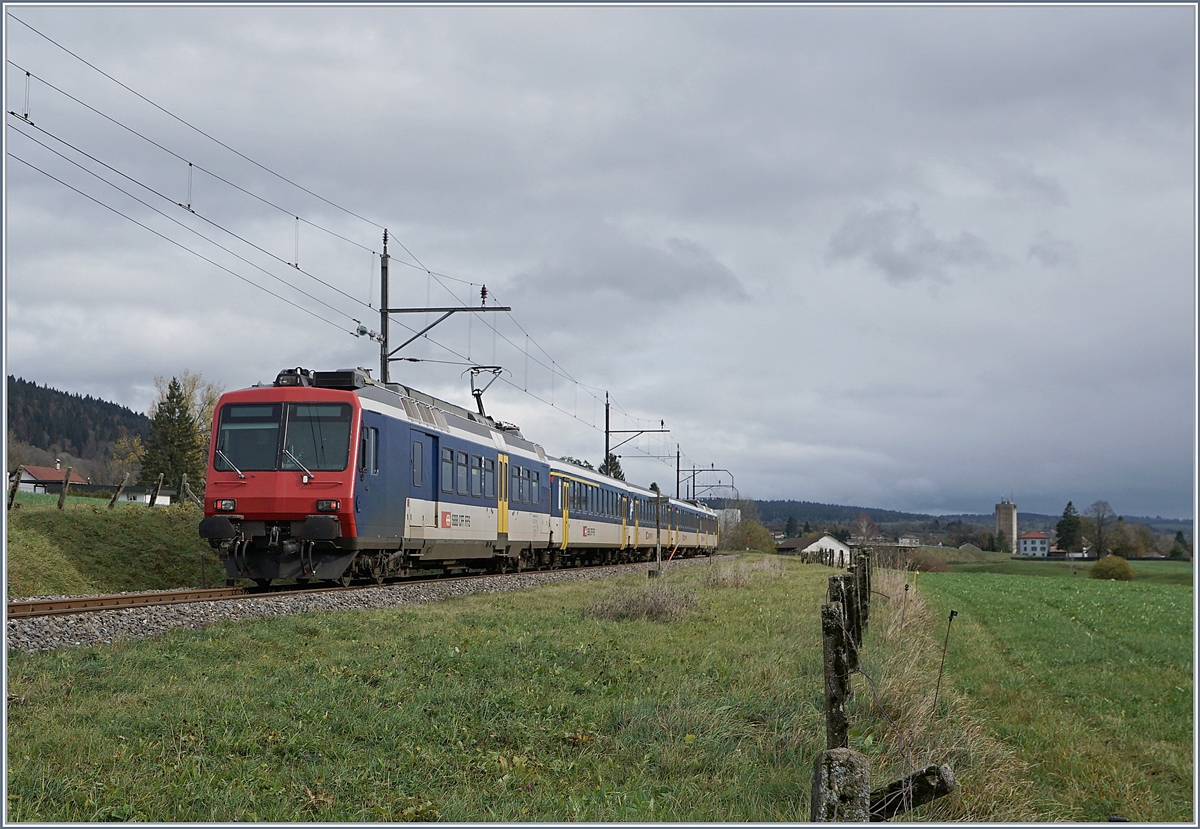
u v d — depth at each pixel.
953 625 18.64
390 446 20.47
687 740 8.12
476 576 26.44
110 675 9.91
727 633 15.30
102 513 25.84
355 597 17.98
